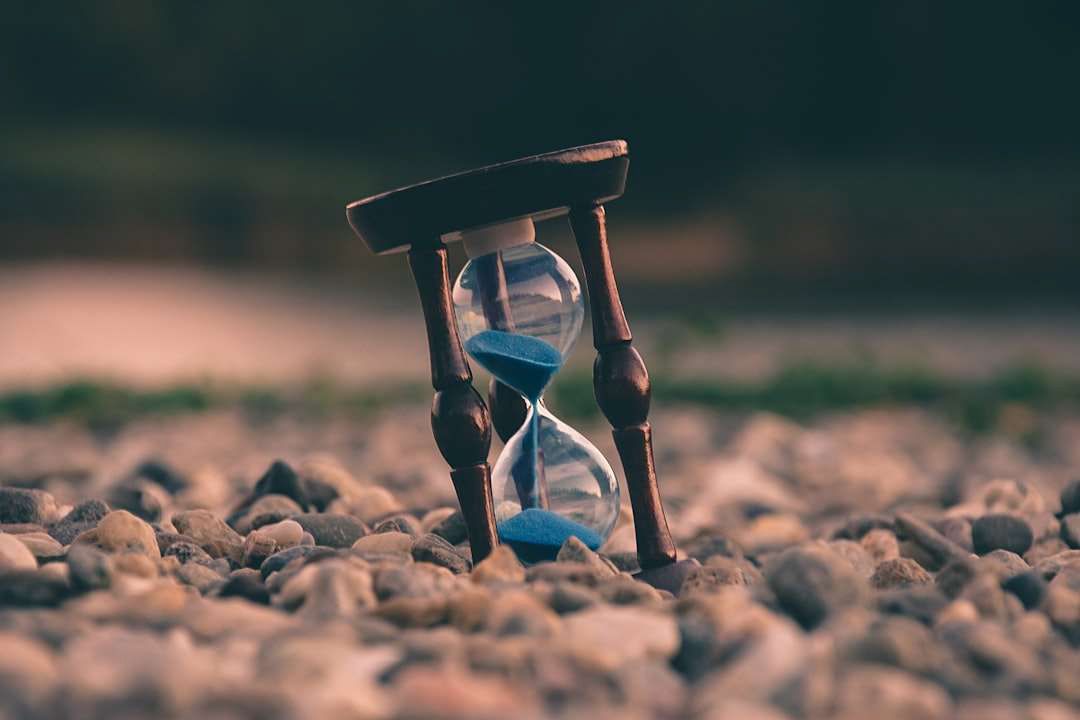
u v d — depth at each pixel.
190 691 0.37
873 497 0.81
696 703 0.38
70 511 0.59
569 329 0.52
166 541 0.55
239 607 0.44
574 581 0.48
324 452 1.06
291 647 0.40
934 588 0.49
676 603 0.45
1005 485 0.68
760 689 0.39
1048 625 0.46
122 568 0.48
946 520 0.63
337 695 0.37
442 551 0.53
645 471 0.53
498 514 0.54
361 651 0.40
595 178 0.51
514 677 0.39
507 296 0.52
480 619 0.44
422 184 0.51
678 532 0.67
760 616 0.43
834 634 0.42
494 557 0.50
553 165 0.51
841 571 0.46
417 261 0.52
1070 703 0.40
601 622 0.42
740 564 0.58
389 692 0.39
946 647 0.43
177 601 0.45
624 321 0.53
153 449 1.07
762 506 0.77
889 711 0.38
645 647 0.41
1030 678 0.40
